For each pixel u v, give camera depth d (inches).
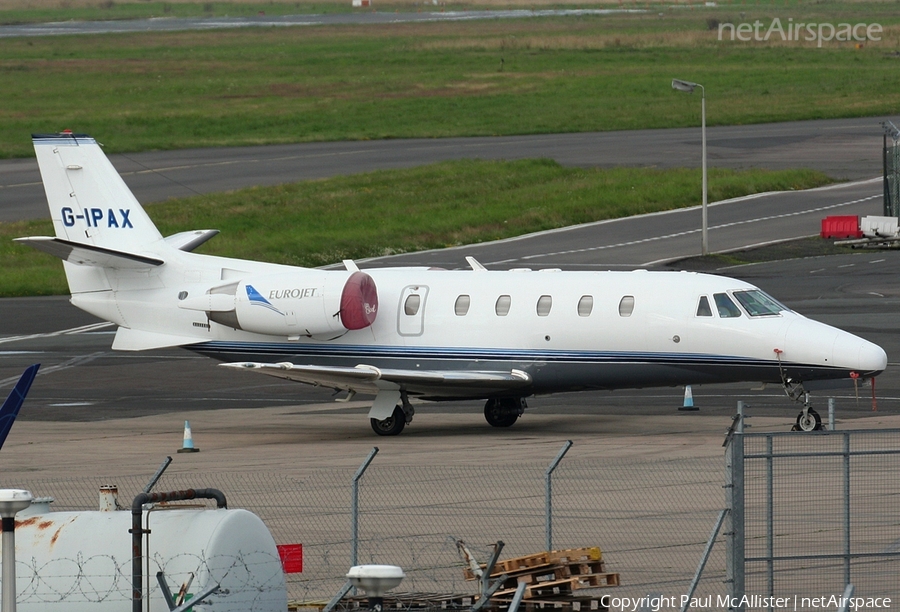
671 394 5295.3
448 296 4628.4
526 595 2081.7
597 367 4404.5
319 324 4606.3
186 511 1915.6
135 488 3336.6
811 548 2492.6
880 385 5191.9
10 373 6067.9
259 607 1894.7
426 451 3956.7
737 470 2113.7
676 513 2832.2
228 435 4525.1
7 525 1721.2
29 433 4591.5
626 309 4375.0
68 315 7736.2
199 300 4768.7
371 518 2859.3
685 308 4315.9
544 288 4525.1
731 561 2110.0
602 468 3449.8
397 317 4645.7
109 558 1888.5
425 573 2402.8
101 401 5374.0
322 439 4397.1
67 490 3309.5
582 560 2097.7
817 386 4252.0
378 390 4512.8
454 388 4466.0
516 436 4318.4
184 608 1752.0
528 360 4466.0
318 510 2965.1
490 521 2807.6
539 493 3105.3
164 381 5880.9
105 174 5044.3
